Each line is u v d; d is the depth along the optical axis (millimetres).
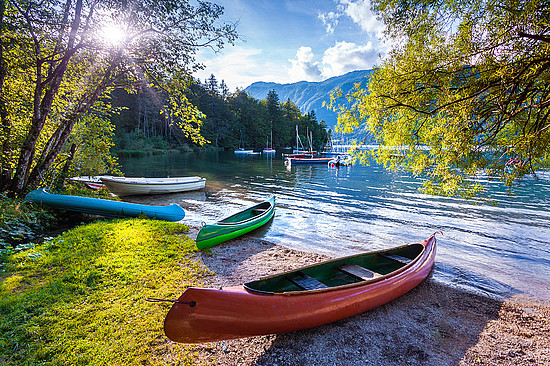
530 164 4145
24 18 7781
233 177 26500
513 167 4293
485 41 4051
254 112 93938
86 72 10438
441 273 6793
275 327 3682
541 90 3889
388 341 4133
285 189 20234
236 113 88062
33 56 8648
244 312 3418
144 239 7434
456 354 3930
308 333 4215
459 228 10719
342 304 4266
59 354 3199
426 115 5246
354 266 5484
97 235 7453
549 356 3961
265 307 3576
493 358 3877
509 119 4184
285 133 104750
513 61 3877
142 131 63344
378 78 5691
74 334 3551
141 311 4148
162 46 9711
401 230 10492
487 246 8758
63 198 9297
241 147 91250
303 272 4922
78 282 4836
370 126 6117
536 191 18000
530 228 10656
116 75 10305
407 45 5191
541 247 8648
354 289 4453
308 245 8781
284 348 3848
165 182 16750
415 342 4148
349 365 3588
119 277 5117
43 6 7641
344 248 8570
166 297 4594
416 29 4957
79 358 3160
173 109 10898
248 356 3631
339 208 14203
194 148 74000
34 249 6199
